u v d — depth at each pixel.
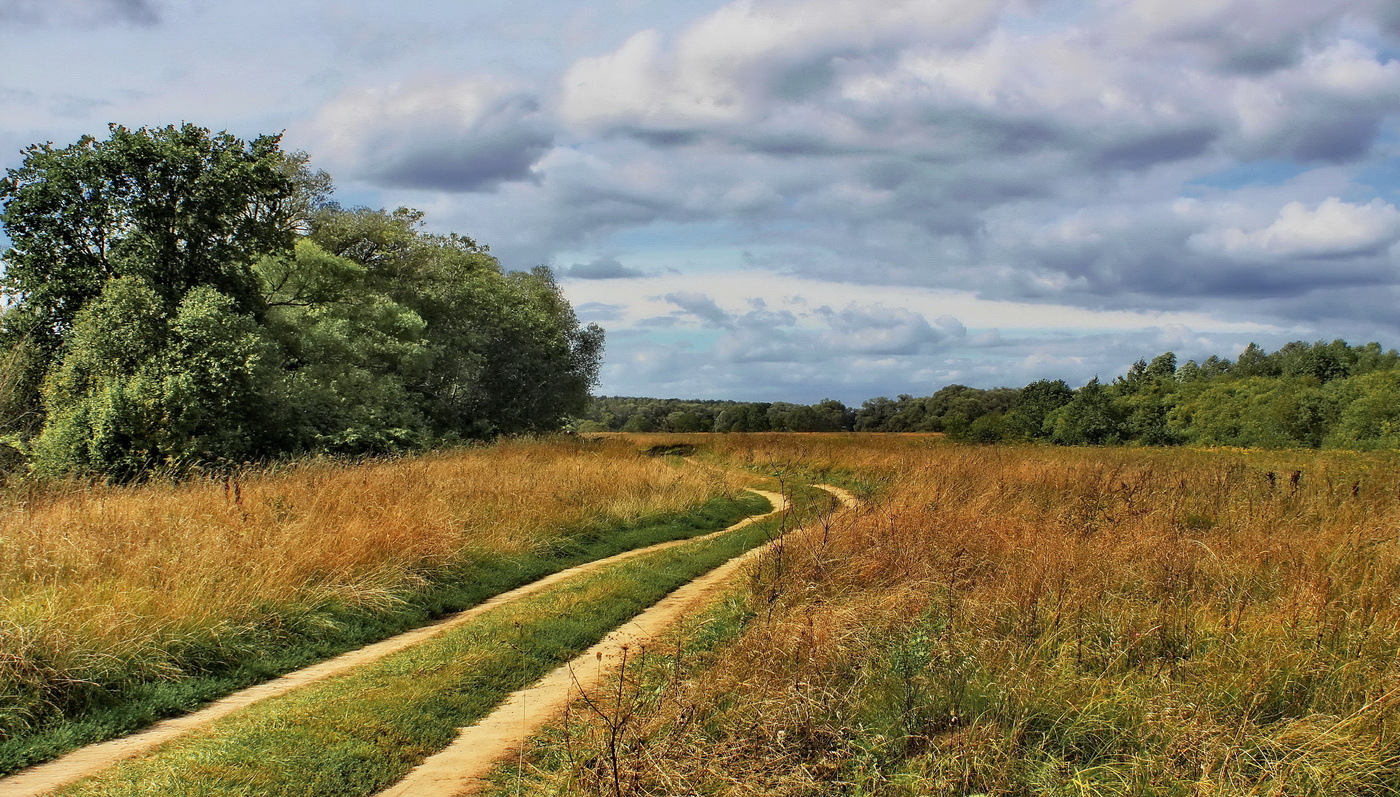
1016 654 6.06
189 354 19.34
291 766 5.03
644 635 8.12
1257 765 4.54
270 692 6.59
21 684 5.77
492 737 5.67
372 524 10.30
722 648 7.05
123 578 7.56
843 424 99.12
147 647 6.56
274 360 22.02
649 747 4.82
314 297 29.45
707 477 19.66
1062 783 4.52
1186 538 8.80
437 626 8.73
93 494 11.99
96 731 5.61
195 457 18.06
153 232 21.52
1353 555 8.10
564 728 5.46
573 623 8.37
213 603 7.36
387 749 5.35
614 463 19.70
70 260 21.17
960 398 86.19
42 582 7.27
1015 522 10.27
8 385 19.69
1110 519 10.48
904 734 5.06
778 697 5.45
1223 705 5.17
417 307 35.72
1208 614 6.63
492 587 10.27
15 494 11.85
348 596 8.65
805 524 13.05
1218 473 15.44
